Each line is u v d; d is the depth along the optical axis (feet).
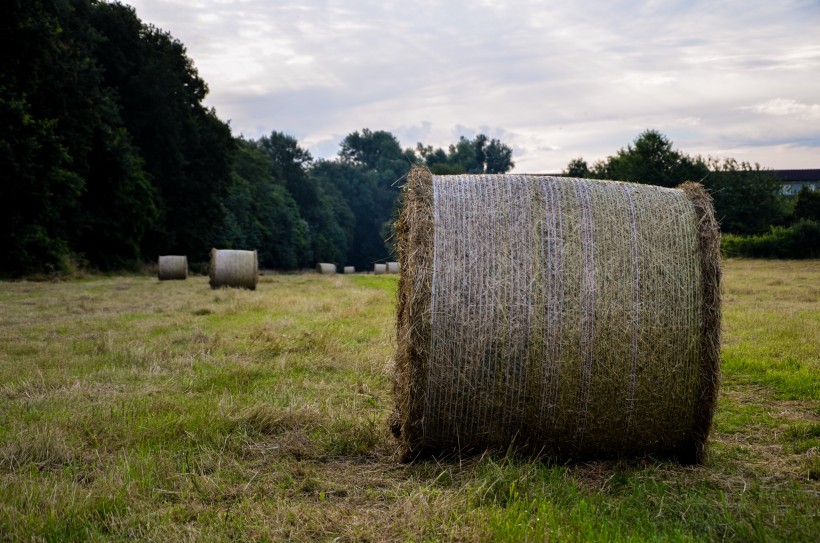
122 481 14.87
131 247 136.46
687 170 198.90
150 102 150.71
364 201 430.61
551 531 12.31
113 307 53.21
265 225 262.26
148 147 153.17
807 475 16.12
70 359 29.60
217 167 173.17
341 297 63.31
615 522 13.05
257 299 58.39
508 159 513.04
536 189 17.89
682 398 17.34
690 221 17.80
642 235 17.48
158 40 167.43
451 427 17.29
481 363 16.93
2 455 16.58
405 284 18.90
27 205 95.91
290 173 352.69
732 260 138.31
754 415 21.71
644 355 17.02
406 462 17.65
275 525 13.21
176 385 24.73
